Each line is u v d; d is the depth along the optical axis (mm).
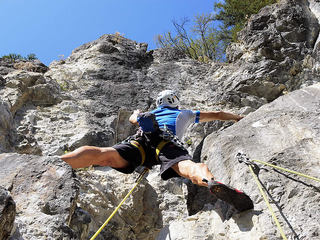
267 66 8547
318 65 8445
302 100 5047
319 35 8844
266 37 8984
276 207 3381
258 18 9617
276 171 3707
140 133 4277
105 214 5141
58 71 8961
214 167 4281
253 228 3293
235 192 3289
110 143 7035
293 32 9102
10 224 2793
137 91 8633
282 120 4523
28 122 6742
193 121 4770
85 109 7770
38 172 3660
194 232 3760
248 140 4348
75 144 6625
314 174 3566
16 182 3562
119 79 9102
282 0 9773
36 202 3404
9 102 6668
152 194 5949
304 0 9852
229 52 9805
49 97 7590
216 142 4492
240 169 3889
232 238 3357
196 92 8930
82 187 5246
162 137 4160
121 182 5898
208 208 4051
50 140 6570
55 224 3189
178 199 5961
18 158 3809
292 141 4090
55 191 3520
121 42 10875
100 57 9812
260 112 5043
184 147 4070
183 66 10008
